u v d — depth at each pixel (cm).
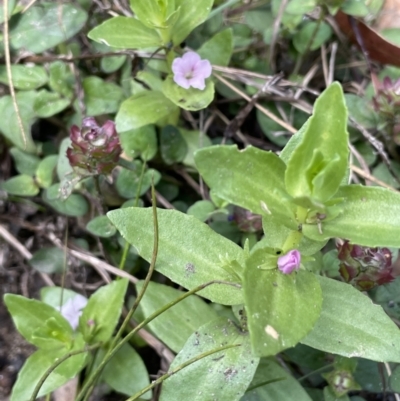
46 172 19
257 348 10
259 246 13
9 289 19
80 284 19
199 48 21
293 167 11
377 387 16
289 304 11
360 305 12
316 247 12
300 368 16
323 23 21
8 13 19
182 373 13
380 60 20
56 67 19
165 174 20
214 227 18
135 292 18
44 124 20
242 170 11
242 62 21
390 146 19
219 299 12
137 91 20
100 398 16
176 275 13
